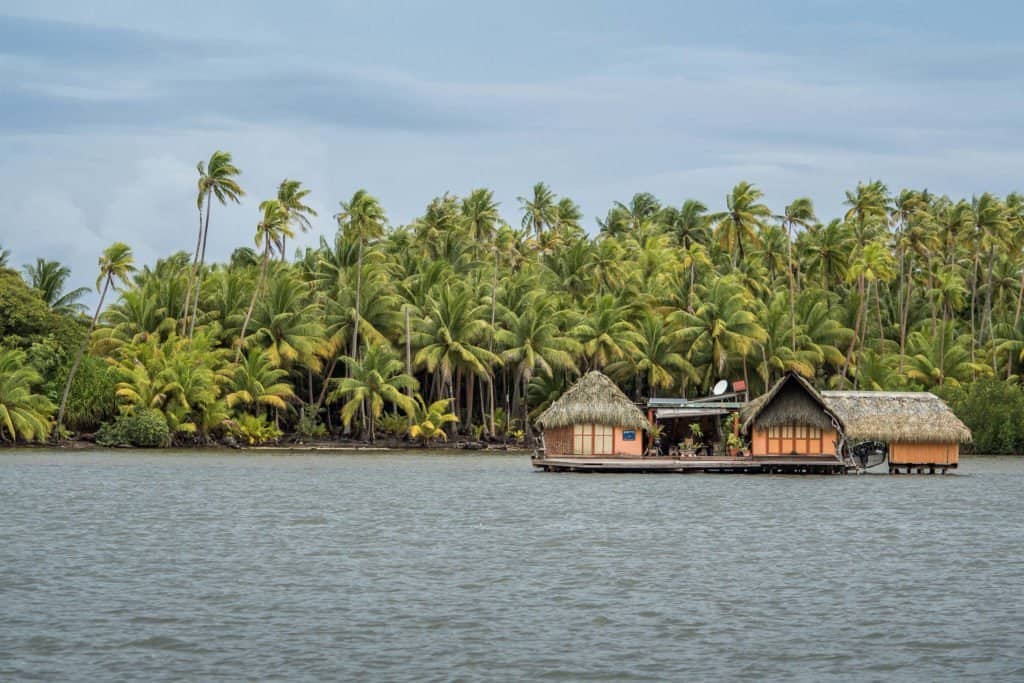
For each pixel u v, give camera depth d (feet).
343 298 417.08
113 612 105.81
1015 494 233.96
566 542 154.40
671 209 580.71
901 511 197.88
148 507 192.03
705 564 136.26
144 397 371.15
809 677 88.07
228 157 386.32
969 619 106.22
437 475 278.87
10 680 84.89
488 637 98.78
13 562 131.44
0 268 401.90
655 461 277.03
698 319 411.75
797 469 285.02
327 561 136.15
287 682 85.56
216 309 416.26
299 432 411.34
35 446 359.25
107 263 371.15
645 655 93.61
